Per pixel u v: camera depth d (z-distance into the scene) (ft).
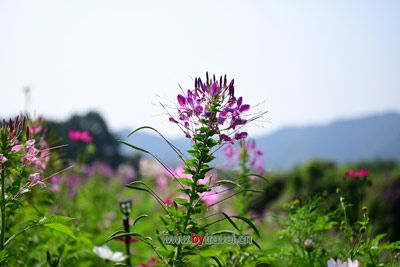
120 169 17.44
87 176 13.51
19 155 4.31
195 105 4.14
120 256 5.78
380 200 11.47
